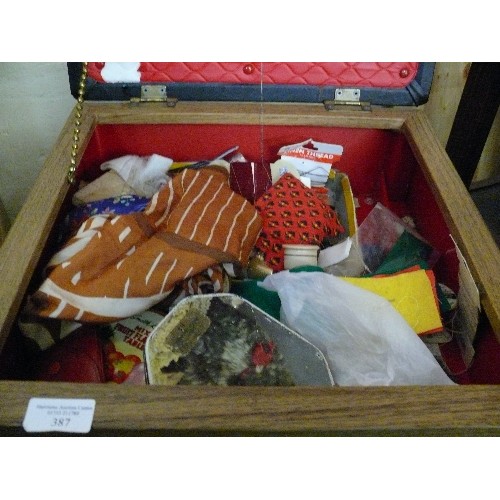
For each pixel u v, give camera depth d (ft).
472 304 2.63
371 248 3.72
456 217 2.82
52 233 3.06
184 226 2.94
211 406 1.89
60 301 2.48
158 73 3.64
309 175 4.02
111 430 1.84
